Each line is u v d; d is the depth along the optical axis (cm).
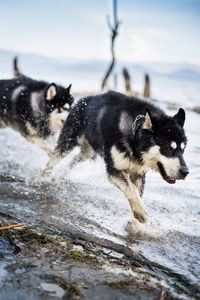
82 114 751
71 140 796
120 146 596
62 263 441
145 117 557
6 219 559
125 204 675
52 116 954
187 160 950
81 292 384
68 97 962
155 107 618
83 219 596
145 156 577
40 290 384
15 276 406
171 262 471
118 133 602
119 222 596
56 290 386
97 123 672
